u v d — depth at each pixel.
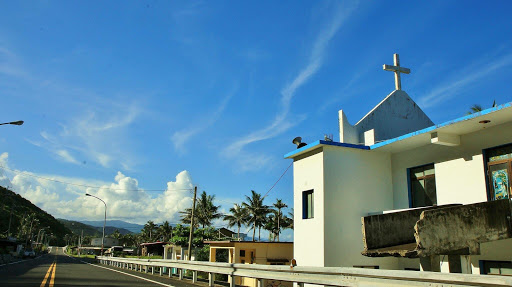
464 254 8.19
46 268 26.00
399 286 5.93
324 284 7.61
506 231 8.85
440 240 7.99
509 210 9.03
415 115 18.75
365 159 14.91
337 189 14.16
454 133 12.00
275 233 75.56
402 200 14.52
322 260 13.47
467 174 11.89
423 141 13.18
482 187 11.34
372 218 9.54
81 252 135.25
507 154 10.88
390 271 6.04
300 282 8.26
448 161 12.66
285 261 28.61
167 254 53.94
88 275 18.12
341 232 13.85
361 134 17.03
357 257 13.90
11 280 14.54
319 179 14.27
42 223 196.75
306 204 15.23
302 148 14.97
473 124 11.02
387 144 13.84
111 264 34.47
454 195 12.25
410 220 10.05
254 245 28.44
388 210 14.20
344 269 7.02
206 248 41.41
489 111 9.93
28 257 70.00
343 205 14.12
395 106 18.28
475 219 8.53
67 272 20.72
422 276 5.52
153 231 138.62
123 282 13.86
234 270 10.96
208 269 12.52
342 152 14.59
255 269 9.84
